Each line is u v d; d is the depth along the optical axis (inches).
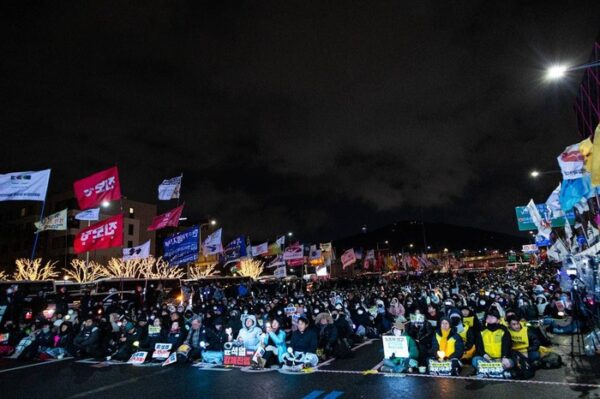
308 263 2544.3
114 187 774.5
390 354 420.5
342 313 597.0
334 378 397.7
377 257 3154.5
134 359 493.4
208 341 493.0
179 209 989.2
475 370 387.9
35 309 812.0
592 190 480.7
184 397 350.3
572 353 442.6
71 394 372.5
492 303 652.7
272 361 465.7
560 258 737.0
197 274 2363.4
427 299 855.7
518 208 1109.7
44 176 687.1
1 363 516.1
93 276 2108.8
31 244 2500.0
